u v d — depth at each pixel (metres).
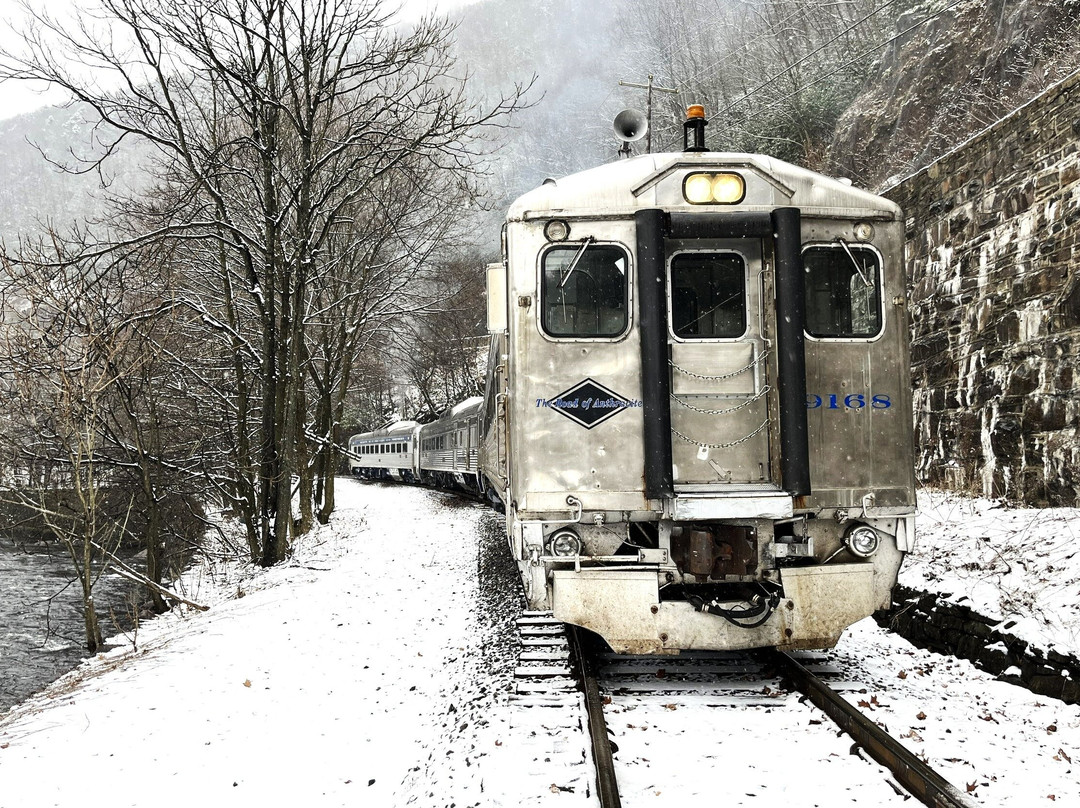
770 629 5.46
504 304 6.09
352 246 19.17
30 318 11.50
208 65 13.66
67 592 16.31
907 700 5.23
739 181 5.61
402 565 12.70
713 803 3.72
